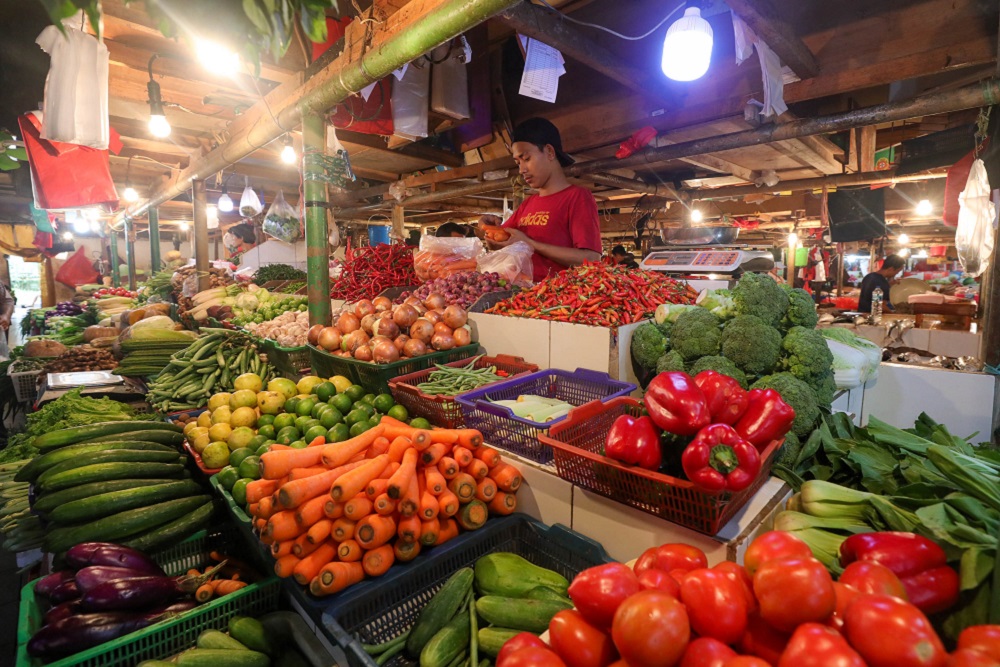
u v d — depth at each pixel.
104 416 3.17
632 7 4.22
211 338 3.83
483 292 2.95
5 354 8.27
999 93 2.81
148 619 1.70
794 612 0.80
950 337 4.64
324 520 1.54
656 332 2.18
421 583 1.62
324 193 3.12
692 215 7.16
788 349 1.92
